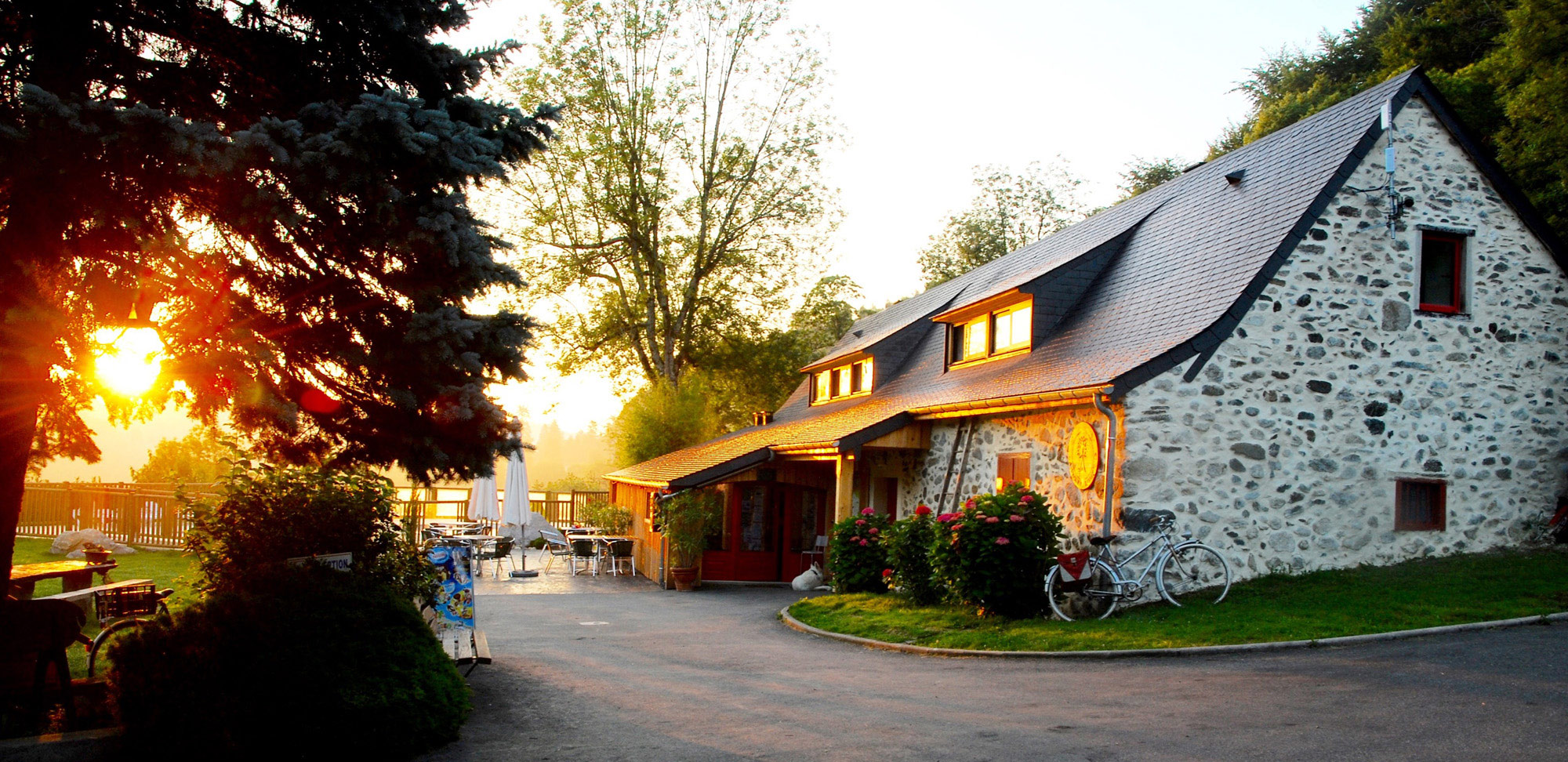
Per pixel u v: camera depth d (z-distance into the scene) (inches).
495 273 286.4
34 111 218.1
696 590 780.6
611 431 1417.3
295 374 292.0
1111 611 460.8
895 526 577.0
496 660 422.9
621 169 1261.1
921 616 509.7
